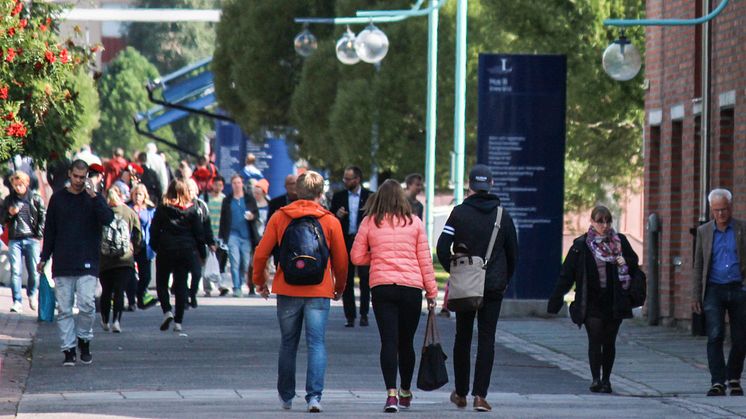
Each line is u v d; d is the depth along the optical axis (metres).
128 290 67.69
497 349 54.84
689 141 65.62
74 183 46.06
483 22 113.94
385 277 36.69
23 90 46.66
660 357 52.50
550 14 95.94
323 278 36.31
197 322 62.75
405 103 116.50
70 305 46.44
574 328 63.91
